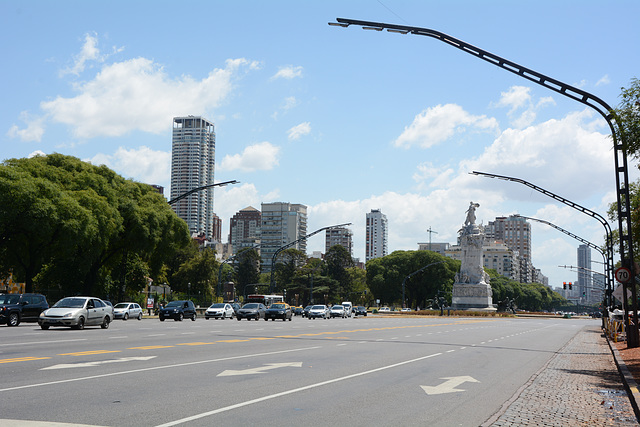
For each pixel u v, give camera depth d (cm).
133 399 1094
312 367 1727
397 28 2303
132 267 7344
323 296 14788
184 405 1055
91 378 1334
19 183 4956
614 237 5369
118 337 2702
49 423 873
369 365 1844
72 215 5259
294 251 16675
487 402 1247
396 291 14775
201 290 12269
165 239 6662
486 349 2772
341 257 16062
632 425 1046
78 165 6141
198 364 1681
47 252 5616
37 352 1866
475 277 10631
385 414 1059
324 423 958
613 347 2912
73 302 3431
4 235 5256
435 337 3609
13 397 1073
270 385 1337
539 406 1213
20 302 3844
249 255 16475
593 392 1468
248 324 4891
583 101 2389
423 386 1433
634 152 2289
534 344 3316
